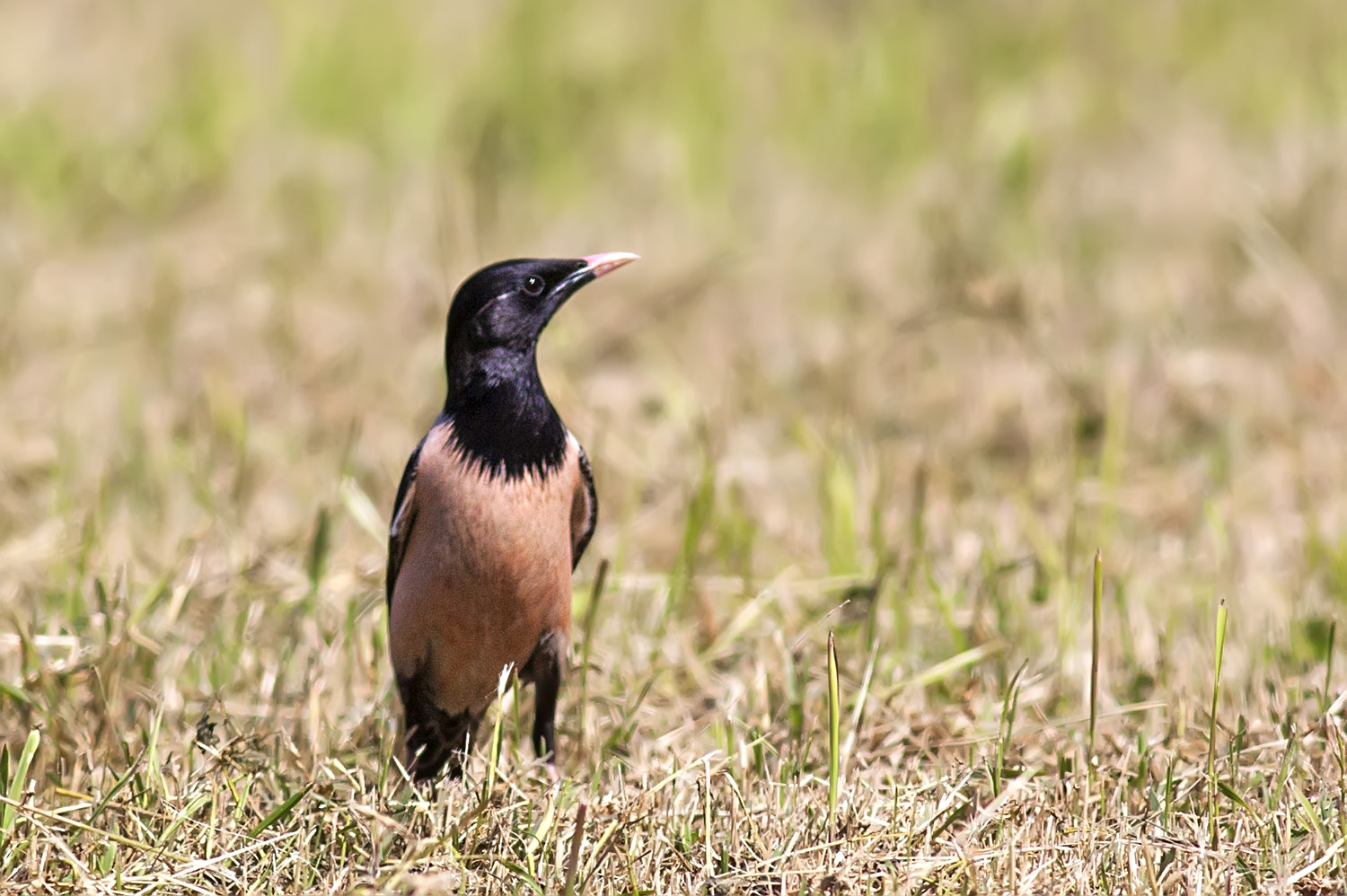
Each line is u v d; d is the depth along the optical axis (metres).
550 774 8.59
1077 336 15.59
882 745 8.83
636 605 10.91
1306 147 19.88
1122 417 13.52
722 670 10.08
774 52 23.69
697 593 10.87
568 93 22.45
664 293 16.53
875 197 19.88
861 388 14.72
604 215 19.41
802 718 8.88
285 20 24.22
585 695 9.07
